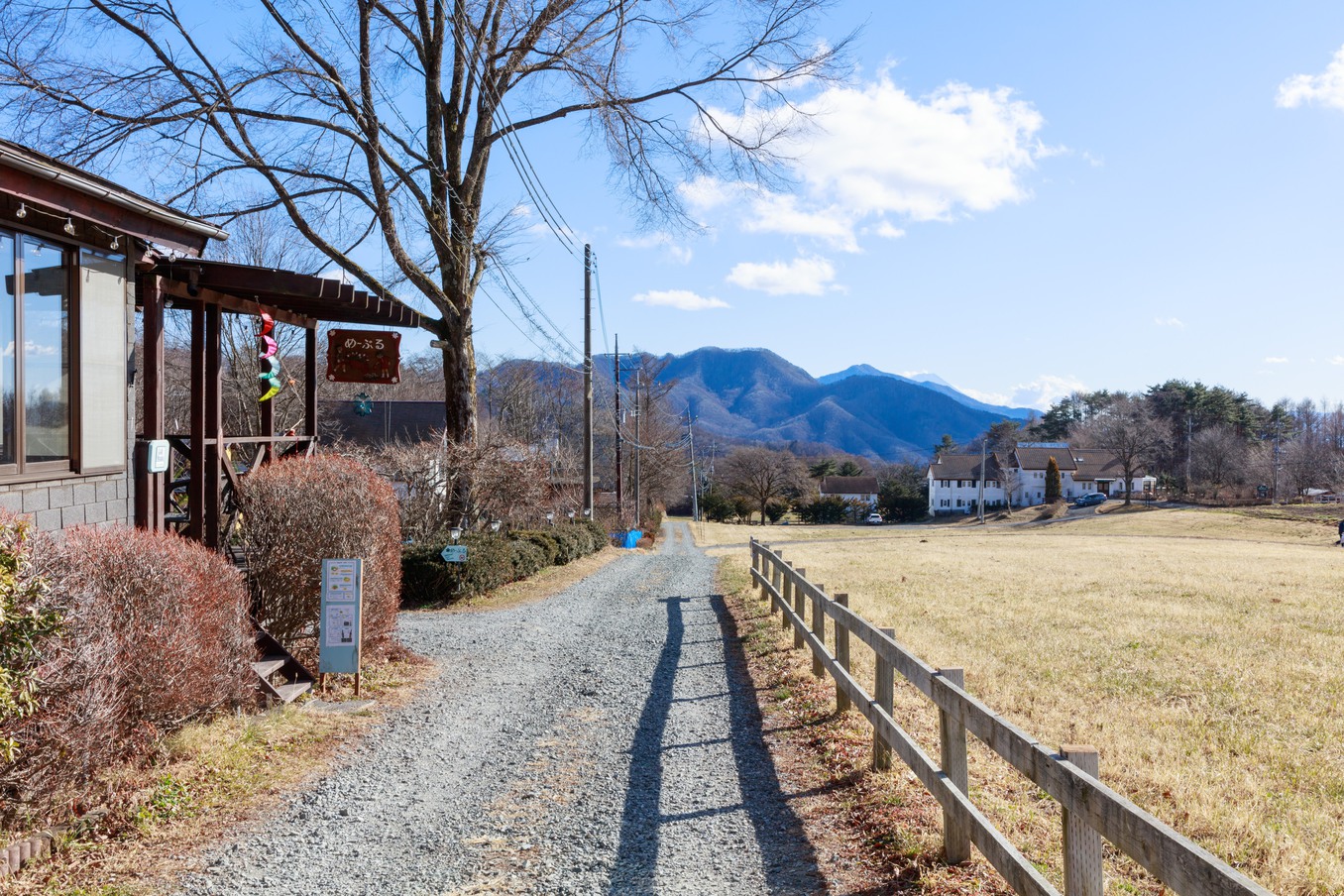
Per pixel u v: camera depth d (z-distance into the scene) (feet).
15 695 15.21
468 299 63.62
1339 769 22.29
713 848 16.98
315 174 56.39
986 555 110.32
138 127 48.57
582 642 41.22
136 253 28.04
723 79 59.88
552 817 18.88
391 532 33.63
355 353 46.19
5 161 20.12
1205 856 8.25
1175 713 27.94
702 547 148.46
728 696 30.22
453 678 32.91
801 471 389.39
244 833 17.83
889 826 17.29
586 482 115.65
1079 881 10.97
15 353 22.38
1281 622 47.73
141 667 19.81
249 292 33.58
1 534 15.94
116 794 18.39
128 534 21.34
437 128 61.31
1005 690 30.81
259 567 31.17
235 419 97.91
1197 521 233.14
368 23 54.80
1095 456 388.57
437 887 15.42
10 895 14.58
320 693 28.89
